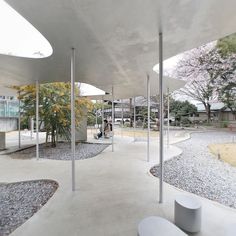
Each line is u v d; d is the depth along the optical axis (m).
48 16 2.55
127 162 6.36
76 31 2.98
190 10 2.42
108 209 3.13
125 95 11.32
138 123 25.94
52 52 3.92
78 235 2.46
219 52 15.30
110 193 3.78
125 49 3.72
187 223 2.48
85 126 11.87
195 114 27.73
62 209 3.13
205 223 2.69
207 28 2.89
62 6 2.32
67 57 4.22
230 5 2.32
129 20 2.67
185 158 7.59
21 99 8.91
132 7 2.36
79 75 5.91
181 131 19.02
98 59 4.35
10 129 21.12
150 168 5.71
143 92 9.96
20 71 5.58
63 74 5.93
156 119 22.91
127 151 8.43
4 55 4.15
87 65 4.81
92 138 13.50
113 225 2.67
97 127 19.48
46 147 9.55
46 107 8.53
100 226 2.65
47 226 2.66
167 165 6.42
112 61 4.47
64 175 4.99
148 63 4.63
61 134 9.29
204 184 4.94
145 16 2.56
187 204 2.59
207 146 10.44
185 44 3.50
